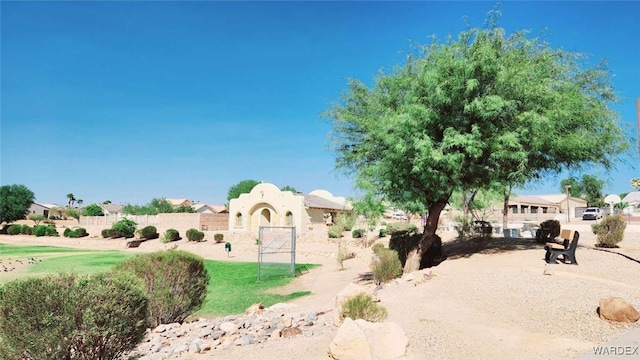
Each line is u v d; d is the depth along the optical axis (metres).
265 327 9.24
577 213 66.12
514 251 16.69
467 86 13.76
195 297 11.88
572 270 12.58
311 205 57.25
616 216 18.92
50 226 72.19
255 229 58.78
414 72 15.70
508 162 15.21
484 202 25.98
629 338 6.86
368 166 16.66
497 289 10.56
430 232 16.81
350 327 6.30
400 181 15.16
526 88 14.15
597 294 9.50
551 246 13.87
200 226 61.72
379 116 16.06
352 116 17.11
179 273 11.39
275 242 47.97
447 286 11.48
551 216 60.94
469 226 23.92
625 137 16.47
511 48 15.64
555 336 7.27
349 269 27.02
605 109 16.16
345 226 46.72
